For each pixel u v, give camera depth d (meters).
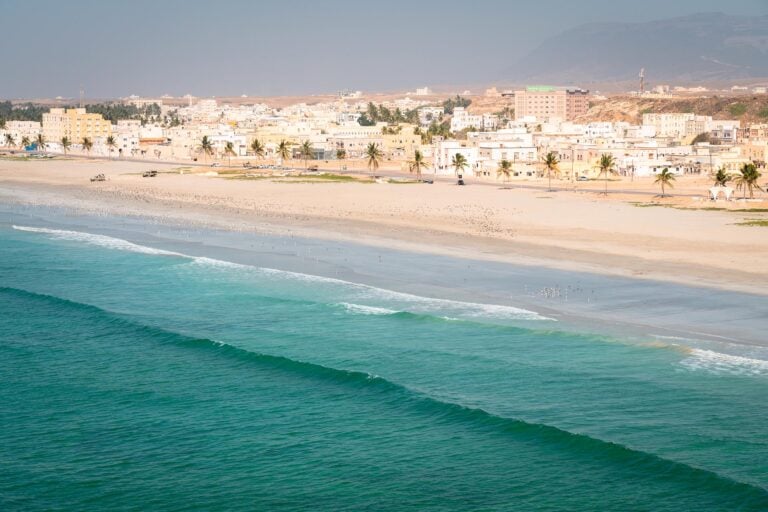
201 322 92.50
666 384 69.81
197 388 72.69
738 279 106.62
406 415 65.56
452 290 104.19
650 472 54.94
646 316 90.25
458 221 163.62
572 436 59.72
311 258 127.56
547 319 89.44
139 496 54.81
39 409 69.06
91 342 86.94
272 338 85.69
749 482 53.00
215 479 56.81
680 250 127.31
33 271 121.62
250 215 178.38
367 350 80.69
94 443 62.56
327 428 63.88
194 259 127.94
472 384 71.06
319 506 53.03
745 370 72.69
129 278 115.62
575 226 154.00
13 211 195.00
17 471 58.31
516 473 55.94
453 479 55.62
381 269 117.88
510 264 119.50
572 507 51.62
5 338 88.69
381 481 55.72
